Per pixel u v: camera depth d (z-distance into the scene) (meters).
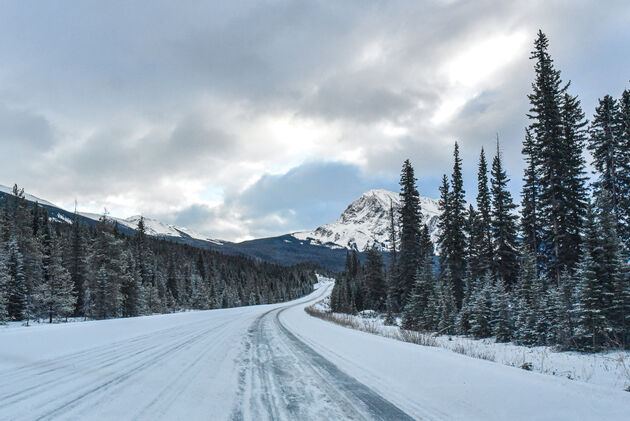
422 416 3.70
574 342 12.51
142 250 62.28
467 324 19.83
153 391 4.16
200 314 23.50
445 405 4.05
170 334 10.79
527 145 27.50
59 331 8.08
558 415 3.57
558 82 22.97
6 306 33.78
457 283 29.88
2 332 7.43
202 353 7.37
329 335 11.93
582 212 20.89
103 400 3.68
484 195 31.86
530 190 27.41
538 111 23.09
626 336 12.02
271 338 10.84
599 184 22.33
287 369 6.04
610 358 10.09
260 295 110.75
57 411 3.25
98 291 37.59
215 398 4.09
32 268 39.19
